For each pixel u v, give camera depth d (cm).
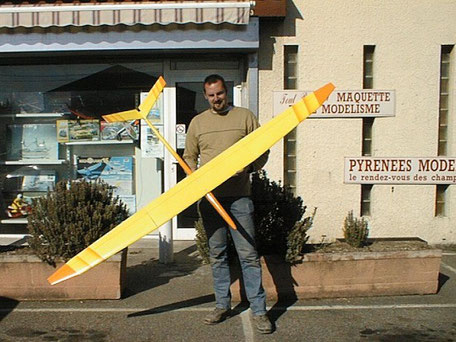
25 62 744
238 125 422
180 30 650
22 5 646
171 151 437
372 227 712
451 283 548
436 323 445
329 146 704
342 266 497
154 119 744
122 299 504
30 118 767
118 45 653
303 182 705
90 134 760
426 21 699
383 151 707
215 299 494
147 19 622
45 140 768
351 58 697
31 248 502
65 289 496
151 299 504
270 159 703
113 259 496
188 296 513
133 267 616
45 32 655
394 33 698
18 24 626
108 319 456
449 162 710
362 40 697
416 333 426
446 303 488
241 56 718
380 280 502
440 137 720
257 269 429
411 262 505
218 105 420
